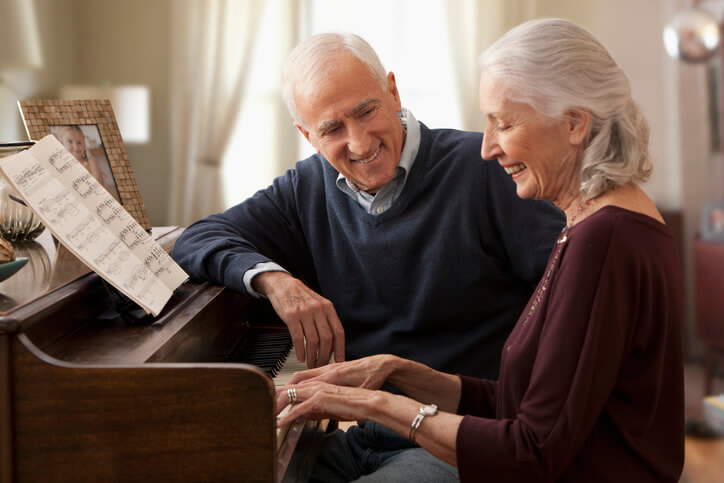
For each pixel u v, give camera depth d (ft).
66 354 3.79
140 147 17.99
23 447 3.44
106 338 4.09
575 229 3.76
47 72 16.65
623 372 3.74
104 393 3.43
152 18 17.57
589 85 3.68
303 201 6.69
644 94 15.53
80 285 4.16
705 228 13.76
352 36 5.74
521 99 3.76
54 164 4.11
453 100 17.10
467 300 6.10
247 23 16.98
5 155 4.55
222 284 5.55
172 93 17.33
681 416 3.87
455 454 3.86
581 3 16.37
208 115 17.15
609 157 3.73
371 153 5.73
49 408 3.43
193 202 17.26
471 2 16.70
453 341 6.18
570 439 3.58
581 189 3.81
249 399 3.44
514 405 4.08
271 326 6.63
